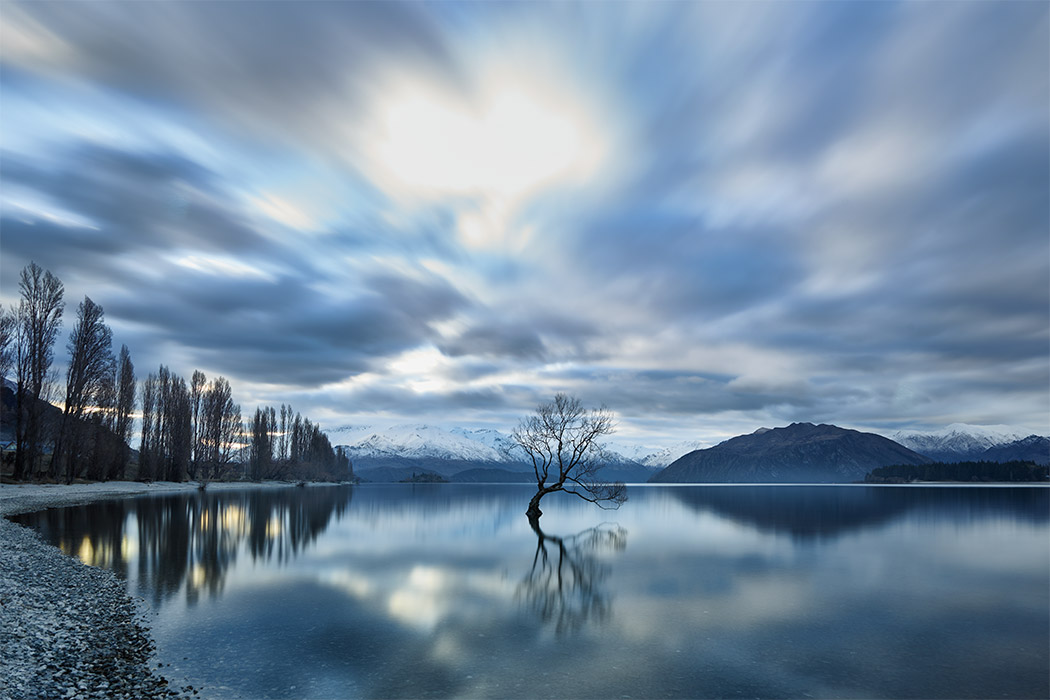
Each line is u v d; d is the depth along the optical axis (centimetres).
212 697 1485
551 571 3419
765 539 5116
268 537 4688
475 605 2573
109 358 9394
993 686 1705
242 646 1912
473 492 16500
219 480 15412
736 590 2950
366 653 1892
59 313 8175
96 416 9875
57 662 1579
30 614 1956
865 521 7019
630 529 5953
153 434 12294
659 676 1736
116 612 2208
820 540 5062
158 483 11900
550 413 7156
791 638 2134
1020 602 2742
